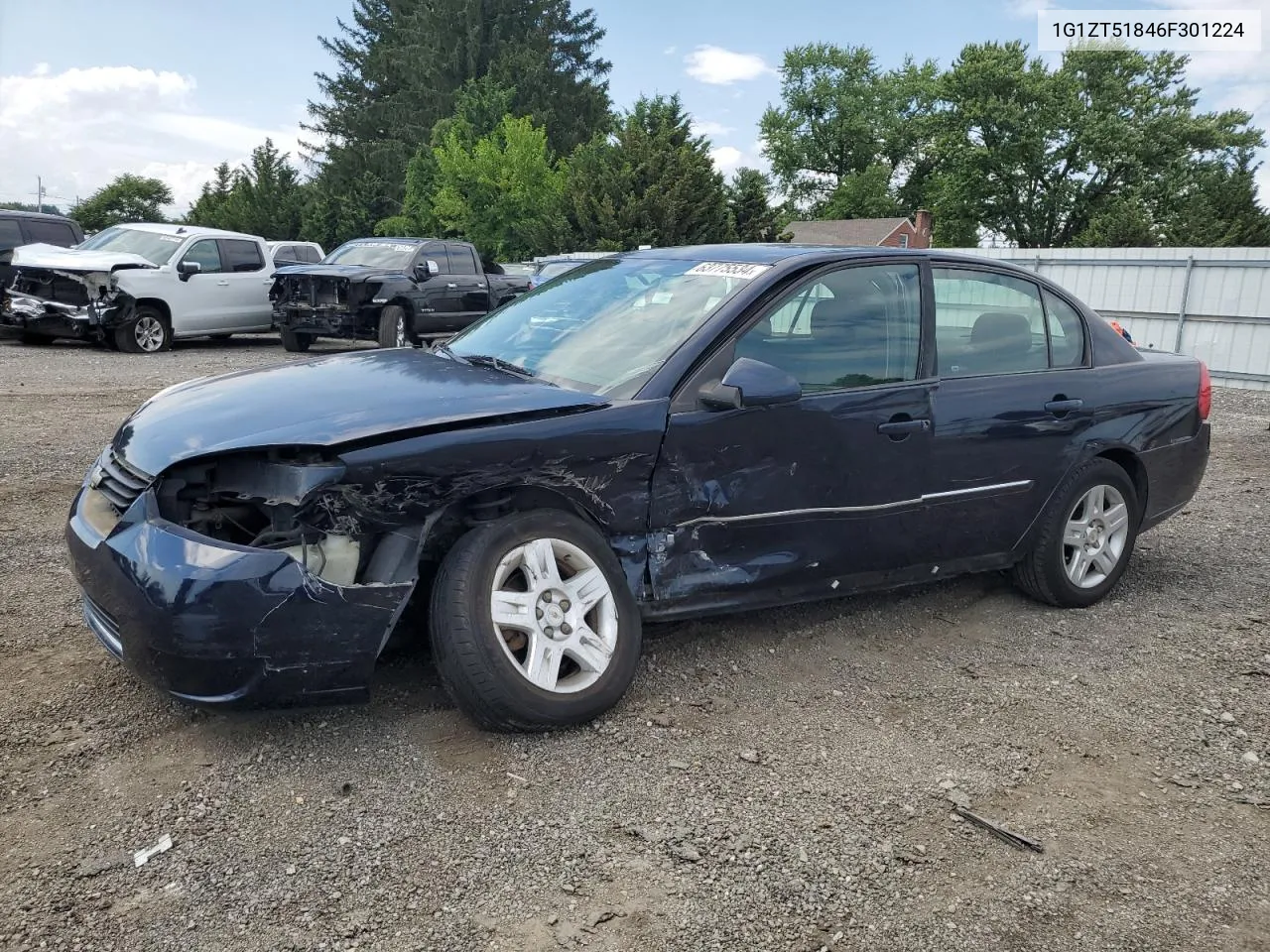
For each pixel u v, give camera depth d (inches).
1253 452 367.9
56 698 130.2
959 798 117.0
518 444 121.3
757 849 105.0
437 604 118.3
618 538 133.7
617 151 1395.2
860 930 93.4
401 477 113.8
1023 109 2103.8
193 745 120.0
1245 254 618.8
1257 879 104.4
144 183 2923.2
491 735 124.9
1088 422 180.5
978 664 157.6
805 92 2787.9
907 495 157.9
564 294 172.7
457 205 1594.5
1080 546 183.3
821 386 148.6
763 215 1487.5
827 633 167.3
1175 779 124.5
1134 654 165.2
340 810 107.8
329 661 111.0
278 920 90.5
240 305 617.3
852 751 127.3
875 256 160.6
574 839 105.0
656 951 89.2
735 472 139.8
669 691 140.8
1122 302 690.2
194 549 108.1
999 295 175.8
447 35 2265.0
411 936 89.4
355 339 613.6
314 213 2224.4
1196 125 2054.6
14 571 178.9
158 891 93.8
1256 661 163.2
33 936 86.7
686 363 137.3
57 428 318.3
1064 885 102.0
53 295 546.6
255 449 111.5
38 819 104.0
